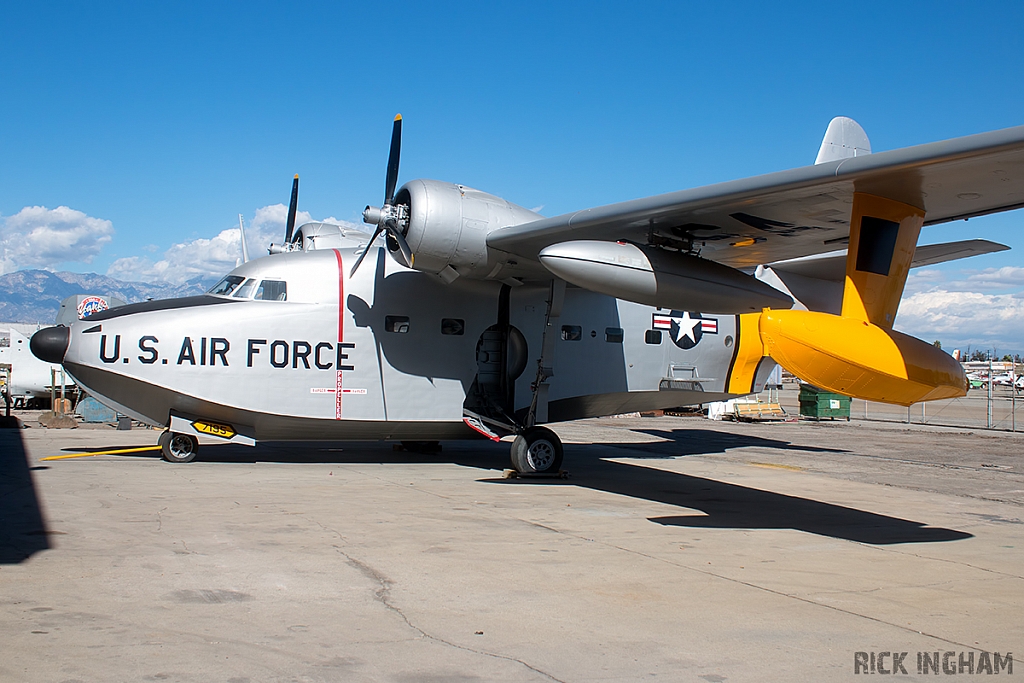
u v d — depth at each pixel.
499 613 4.75
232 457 12.48
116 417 19.81
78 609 4.52
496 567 5.85
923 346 7.67
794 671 3.92
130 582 5.11
